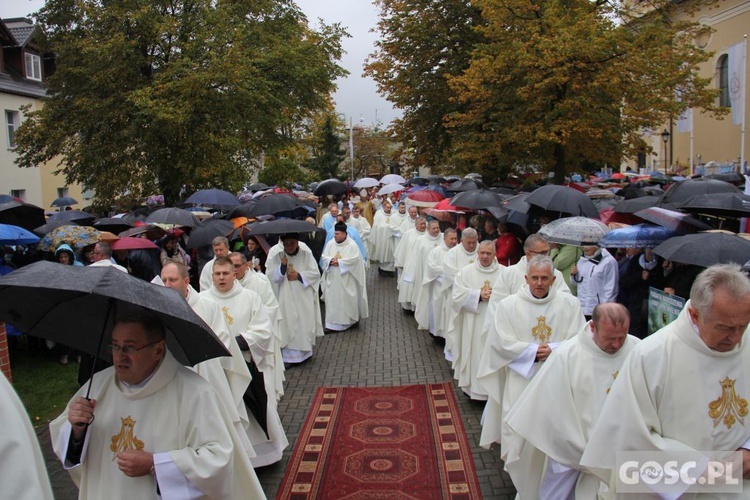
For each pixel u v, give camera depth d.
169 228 11.21
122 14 17.94
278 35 22.98
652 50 14.73
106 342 3.10
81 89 19.08
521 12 16.00
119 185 18.98
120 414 2.92
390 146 59.28
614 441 3.15
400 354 9.48
